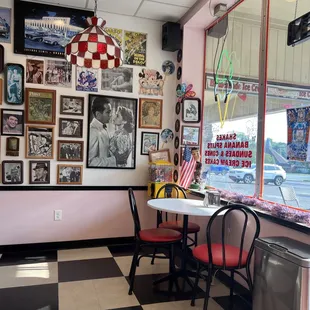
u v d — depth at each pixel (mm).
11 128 3463
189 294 2629
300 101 2398
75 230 3742
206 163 3826
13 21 3449
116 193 3881
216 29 3701
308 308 1649
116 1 3430
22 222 3547
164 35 3898
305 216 2066
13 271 2982
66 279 2830
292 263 1708
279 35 2668
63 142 3643
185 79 3893
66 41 3609
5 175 3457
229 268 2234
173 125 4031
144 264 3258
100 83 3770
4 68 3428
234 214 2773
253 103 2955
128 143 3895
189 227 3088
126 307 2383
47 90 3572
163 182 3775
